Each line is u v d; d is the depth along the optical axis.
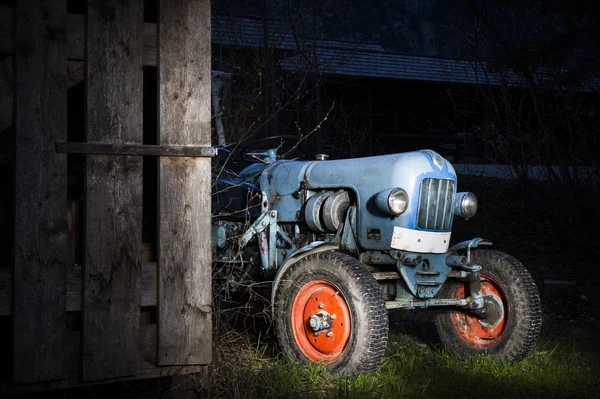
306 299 3.97
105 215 2.93
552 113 10.71
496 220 9.37
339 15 32.38
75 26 2.91
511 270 4.24
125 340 2.96
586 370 4.11
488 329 4.39
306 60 11.12
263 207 4.45
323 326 3.79
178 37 3.09
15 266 2.77
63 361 2.86
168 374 3.08
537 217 9.57
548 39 9.12
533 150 10.46
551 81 9.51
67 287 2.89
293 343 3.92
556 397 3.59
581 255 8.39
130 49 2.99
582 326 5.66
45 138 2.82
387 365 4.01
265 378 3.48
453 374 3.94
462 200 4.21
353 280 3.71
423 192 4.01
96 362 2.91
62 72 2.86
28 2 2.79
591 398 3.58
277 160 4.89
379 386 3.58
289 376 3.53
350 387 3.47
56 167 2.84
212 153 3.11
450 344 4.50
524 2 9.72
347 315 3.78
